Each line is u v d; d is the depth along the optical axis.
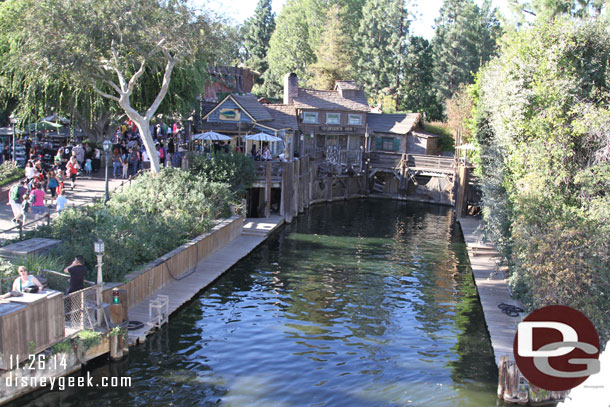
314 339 19.94
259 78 85.81
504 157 28.92
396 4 73.69
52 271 17.16
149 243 23.39
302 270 29.08
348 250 34.25
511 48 28.92
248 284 26.11
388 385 16.55
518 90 26.88
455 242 37.91
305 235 38.03
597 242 17.77
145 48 31.34
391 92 76.44
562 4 29.31
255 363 17.77
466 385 16.75
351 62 77.12
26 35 28.75
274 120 51.59
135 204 26.58
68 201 28.00
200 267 27.45
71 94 33.97
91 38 28.09
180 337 19.53
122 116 37.47
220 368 17.31
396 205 54.78
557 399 15.91
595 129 22.38
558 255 17.94
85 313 17.09
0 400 14.31
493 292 24.94
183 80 37.41
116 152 37.59
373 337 20.34
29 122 34.97
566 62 26.97
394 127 61.44
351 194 57.91
